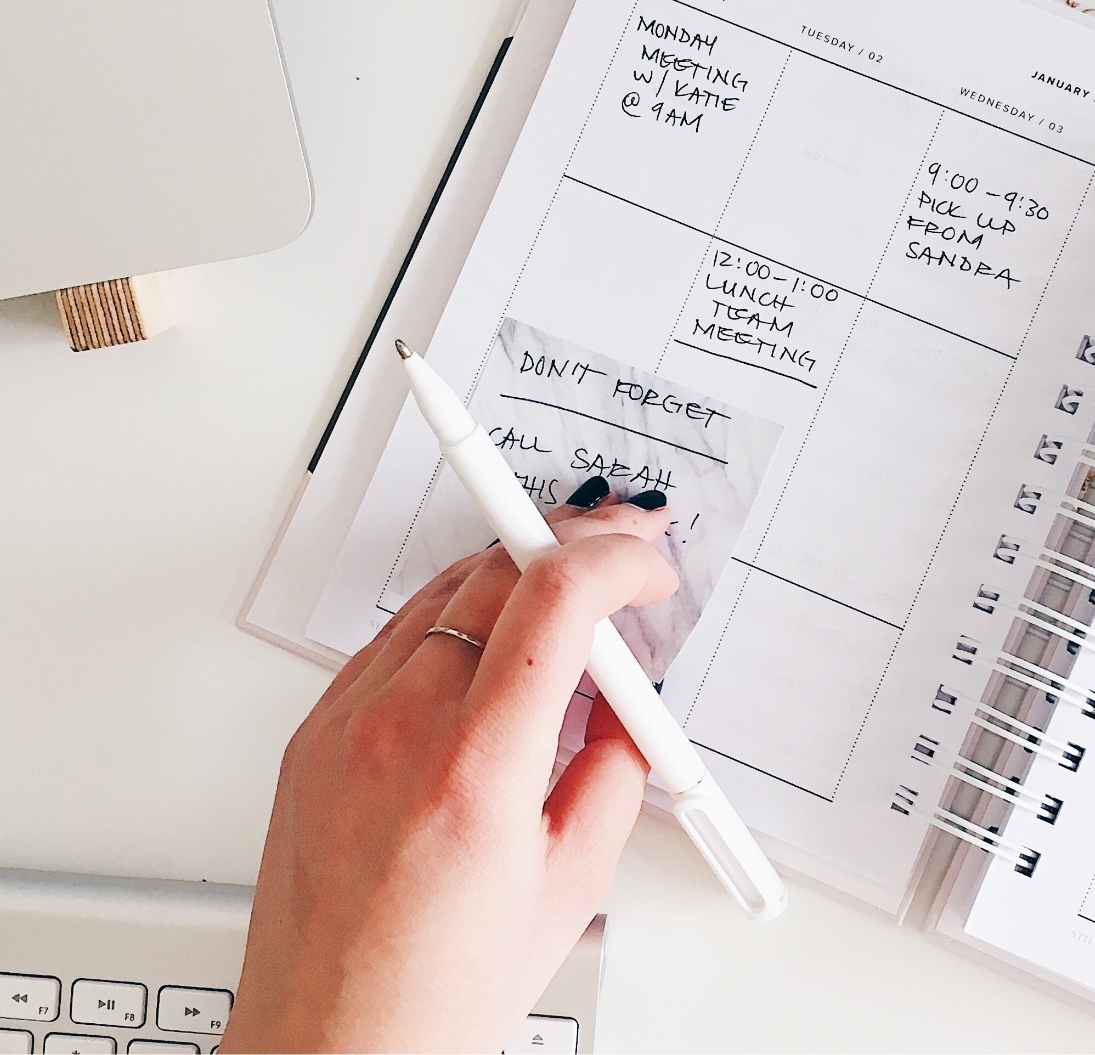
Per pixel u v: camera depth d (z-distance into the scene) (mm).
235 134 353
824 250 417
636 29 422
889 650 408
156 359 430
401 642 344
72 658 426
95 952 394
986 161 416
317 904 300
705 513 414
